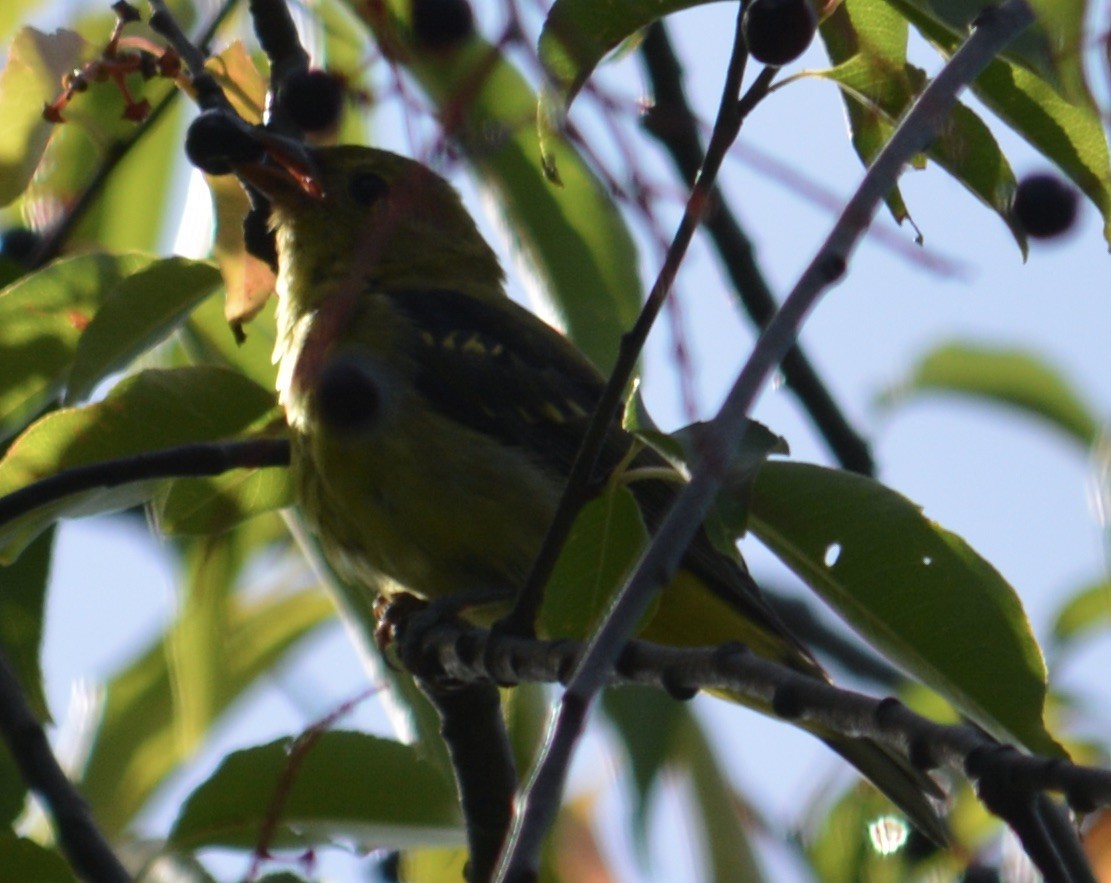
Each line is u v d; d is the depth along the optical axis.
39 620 9.61
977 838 10.24
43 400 9.55
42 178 10.52
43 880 7.76
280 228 11.91
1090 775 5.21
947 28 6.29
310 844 8.52
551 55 6.24
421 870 10.24
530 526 10.87
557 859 10.24
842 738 9.79
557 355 11.62
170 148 11.16
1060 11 5.77
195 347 10.58
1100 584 10.03
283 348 11.57
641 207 6.04
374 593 10.86
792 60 5.91
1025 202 6.70
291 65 9.41
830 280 5.62
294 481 10.02
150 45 8.97
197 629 10.88
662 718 8.83
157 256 9.54
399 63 6.57
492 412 11.21
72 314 9.43
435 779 8.65
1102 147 6.68
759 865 10.13
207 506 9.83
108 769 10.84
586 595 7.46
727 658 6.57
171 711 11.06
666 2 6.58
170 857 8.63
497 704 8.67
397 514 10.48
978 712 7.48
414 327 11.38
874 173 5.74
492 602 10.22
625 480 7.24
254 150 8.05
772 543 7.66
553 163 6.40
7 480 9.13
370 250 6.24
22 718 7.95
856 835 10.54
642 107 6.20
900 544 7.56
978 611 7.50
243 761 8.53
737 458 6.41
